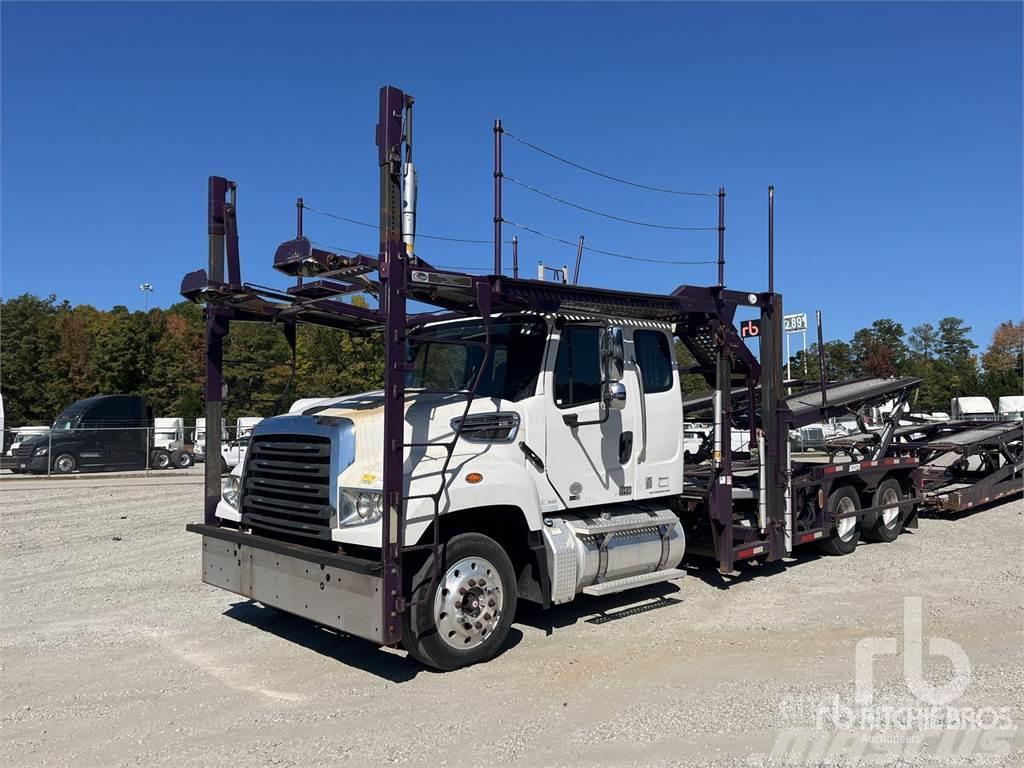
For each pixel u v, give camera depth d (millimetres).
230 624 6863
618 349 6148
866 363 65375
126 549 10820
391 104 5160
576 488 6383
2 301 56000
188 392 47938
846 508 9602
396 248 5090
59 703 4984
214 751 4215
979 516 13039
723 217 7777
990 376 66125
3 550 10766
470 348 6465
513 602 5773
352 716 4676
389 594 4918
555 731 4398
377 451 5305
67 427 25828
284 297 6633
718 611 7020
